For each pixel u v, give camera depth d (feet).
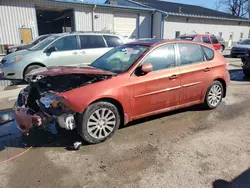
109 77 11.64
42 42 26.40
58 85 12.33
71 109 10.34
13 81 26.32
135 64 12.36
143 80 12.26
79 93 10.57
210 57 15.72
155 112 13.28
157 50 13.23
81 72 11.29
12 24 48.60
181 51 14.19
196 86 14.76
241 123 13.94
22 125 11.07
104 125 11.40
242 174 8.91
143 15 70.08
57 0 51.62
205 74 15.08
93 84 11.11
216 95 16.25
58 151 10.66
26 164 9.64
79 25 57.52
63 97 10.23
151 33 73.56
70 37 25.64
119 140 11.71
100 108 11.08
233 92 21.45
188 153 10.43
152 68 12.81
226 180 8.56
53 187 8.21
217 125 13.62
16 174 8.96
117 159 9.96
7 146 11.19
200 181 8.50
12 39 49.16
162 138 11.94
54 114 10.69
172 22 73.61
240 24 98.37
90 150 10.74
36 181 8.54
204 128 13.19
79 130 10.87
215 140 11.70
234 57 52.13
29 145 11.27
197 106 16.88
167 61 13.48
